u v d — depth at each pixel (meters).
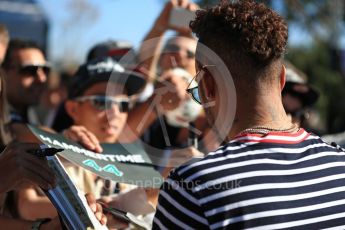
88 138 2.06
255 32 1.66
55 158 1.78
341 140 4.30
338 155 1.72
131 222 2.07
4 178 1.69
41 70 4.22
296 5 10.05
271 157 1.62
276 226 1.54
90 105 2.65
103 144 2.16
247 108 1.69
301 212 1.57
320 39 11.38
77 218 1.67
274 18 1.70
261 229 1.53
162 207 1.58
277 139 1.65
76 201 1.71
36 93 4.22
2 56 3.36
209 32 1.72
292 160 1.63
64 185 1.73
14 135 2.77
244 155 1.60
